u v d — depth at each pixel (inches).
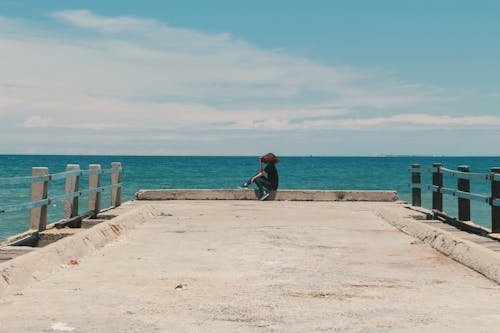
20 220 799.7
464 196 404.5
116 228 350.3
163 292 201.5
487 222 795.4
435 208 480.1
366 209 544.1
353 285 215.2
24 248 295.3
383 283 219.1
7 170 3806.6
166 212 504.7
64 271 238.8
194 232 370.0
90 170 469.4
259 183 654.5
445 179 2861.7
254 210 532.1
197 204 601.3
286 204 605.6
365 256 280.5
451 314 173.6
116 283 215.9
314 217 468.8
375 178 2920.8
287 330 156.0
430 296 198.4
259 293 201.2
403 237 350.6
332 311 177.0
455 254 273.0
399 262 264.8
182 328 157.6
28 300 189.5
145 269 244.4
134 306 181.8
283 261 265.4
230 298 193.2
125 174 3211.1
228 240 334.3
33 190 382.3
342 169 4591.5
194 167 4726.9
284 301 189.8
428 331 155.3
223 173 3420.3
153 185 2229.3
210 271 240.5
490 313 175.2
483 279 227.5
